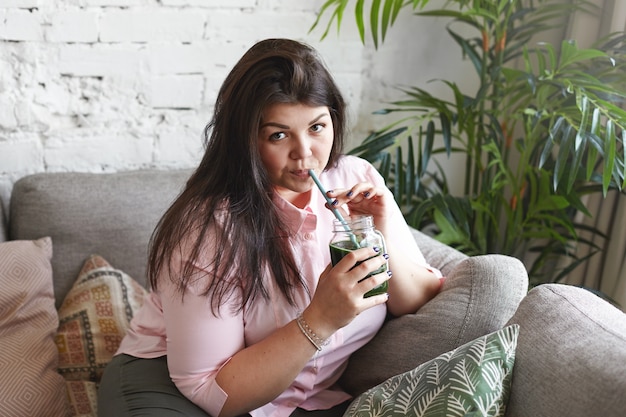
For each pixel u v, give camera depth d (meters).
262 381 1.22
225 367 1.25
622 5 1.94
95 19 1.95
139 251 1.87
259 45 1.24
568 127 1.78
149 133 2.08
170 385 1.31
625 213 2.00
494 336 1.22
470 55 2.10
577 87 1.78
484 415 1.14
